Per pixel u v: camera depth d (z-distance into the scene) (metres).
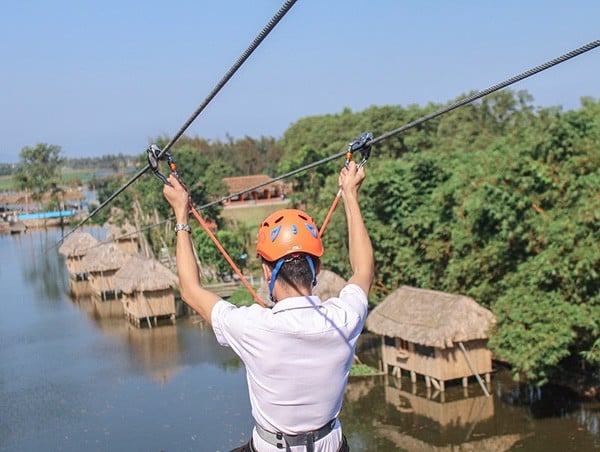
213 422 21.81
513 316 18.73
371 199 27.81
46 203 92.75
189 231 3.55
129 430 21.48
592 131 20.08
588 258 17.16
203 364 28.45
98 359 30.03
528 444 18.64
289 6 2.60
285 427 3.05
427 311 23.58
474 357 23.03
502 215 20.41
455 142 43.81
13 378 27.69
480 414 21.02
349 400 23.20
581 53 2.94
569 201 19.52
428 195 26.86
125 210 55.34
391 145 54.03
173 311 36.50
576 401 21.14
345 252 29.64
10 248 71.81
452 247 24.77
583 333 18.77
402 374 25.33
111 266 43.53
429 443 19.33
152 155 3.67
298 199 44.91
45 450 20.22
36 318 39.06
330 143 64.44
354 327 3.12
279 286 3.20
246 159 95.00
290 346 3.00
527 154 20.36
